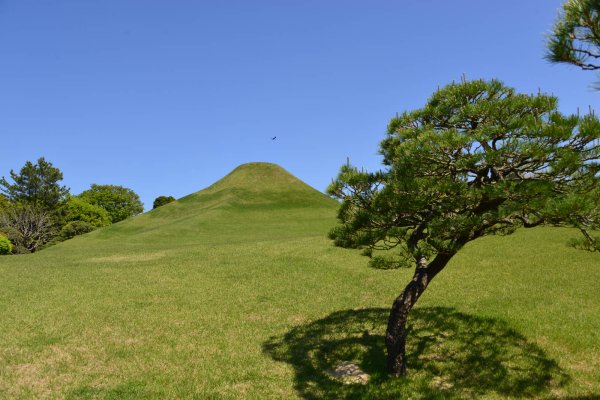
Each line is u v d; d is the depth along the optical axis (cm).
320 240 3531
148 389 1061
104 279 2369
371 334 1435
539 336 1340
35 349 1326
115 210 10931
